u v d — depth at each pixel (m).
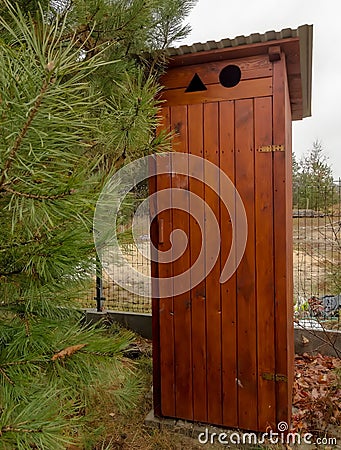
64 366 1.24
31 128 0.77
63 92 0.79
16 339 1.19
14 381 1.08
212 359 2.32
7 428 0.89
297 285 3.66
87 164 1.23
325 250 3.47
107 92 1.95
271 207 2.15
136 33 1.93
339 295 3.27
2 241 1.06
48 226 1.05
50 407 1.04
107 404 2.48
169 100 2.30
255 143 2.16
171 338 2.41
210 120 2.23
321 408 2.50
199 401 2.37
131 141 1.70
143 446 2.25
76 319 1.62
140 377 2.73
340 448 2.18
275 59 2.08
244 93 2.16
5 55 0.85
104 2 1.71
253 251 2.20
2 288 1.19
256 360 2.23
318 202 3.51
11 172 0.83
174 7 2.13
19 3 1.55
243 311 2.24
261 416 2.23
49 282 1.19
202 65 2.23
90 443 1.84
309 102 3.15
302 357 3.57
